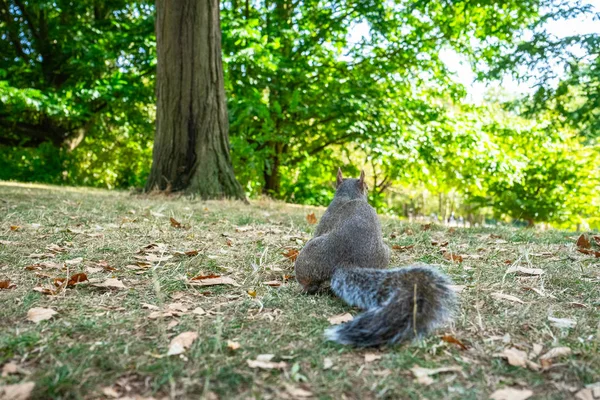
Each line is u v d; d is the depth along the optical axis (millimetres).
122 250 4684
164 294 3434
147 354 2414
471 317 3047
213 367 2295
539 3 13000
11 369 2217
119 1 17672
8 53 18125
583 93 13680
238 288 3668
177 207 7844
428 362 2424
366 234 3670
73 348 2438
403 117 17188
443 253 4973
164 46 9930
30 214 6422
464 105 20141
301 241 5480
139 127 18562
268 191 17938
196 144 9984
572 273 4070
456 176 19062
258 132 16391
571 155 21344
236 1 17531
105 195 9625
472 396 2113
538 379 2277
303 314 3090
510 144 20828
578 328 2869
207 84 9984
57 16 17953
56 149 18812
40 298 3252
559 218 21203
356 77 17328
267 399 2053
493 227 6973
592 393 2139
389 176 20281
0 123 18484
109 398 2039
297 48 17359
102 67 15000
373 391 2139
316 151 19578
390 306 2660
